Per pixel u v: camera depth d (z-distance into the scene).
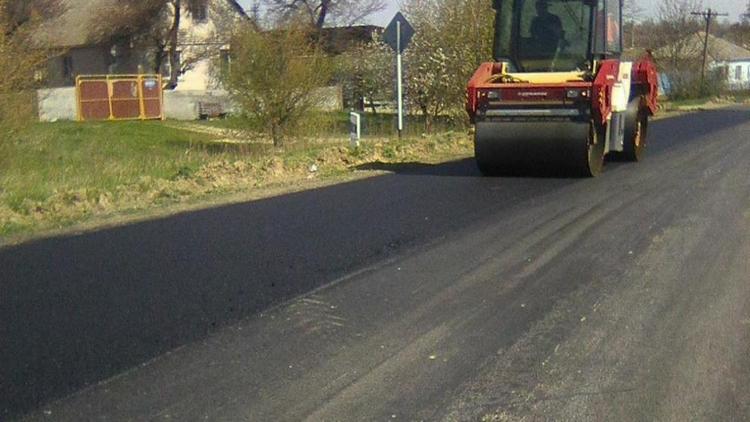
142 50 51.75
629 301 7.25
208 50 50.78
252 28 26.23
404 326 6.64
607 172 15.18
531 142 13.91
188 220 10.94
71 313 7.00
